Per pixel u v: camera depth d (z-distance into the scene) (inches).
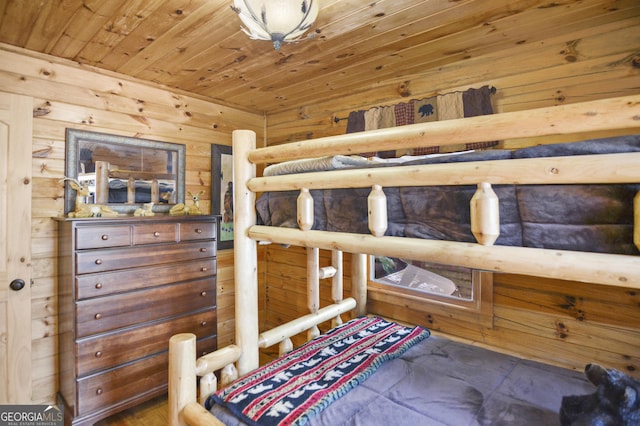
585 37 68.7
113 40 75.0
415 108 88.0
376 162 48.7
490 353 72.1
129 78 97.9
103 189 94.2
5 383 78.4
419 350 73.3
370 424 47.5
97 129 93.4
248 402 52.5
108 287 81.2
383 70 91.2
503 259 34.7
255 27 52.0
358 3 59.8
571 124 31.7
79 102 90.0
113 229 82.2
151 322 88.9
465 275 86.1
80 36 73.2
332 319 99.3
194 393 55.6
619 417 35.7
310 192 52.8
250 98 116.5
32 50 80.7
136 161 100.9
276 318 132.8
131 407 89.9
